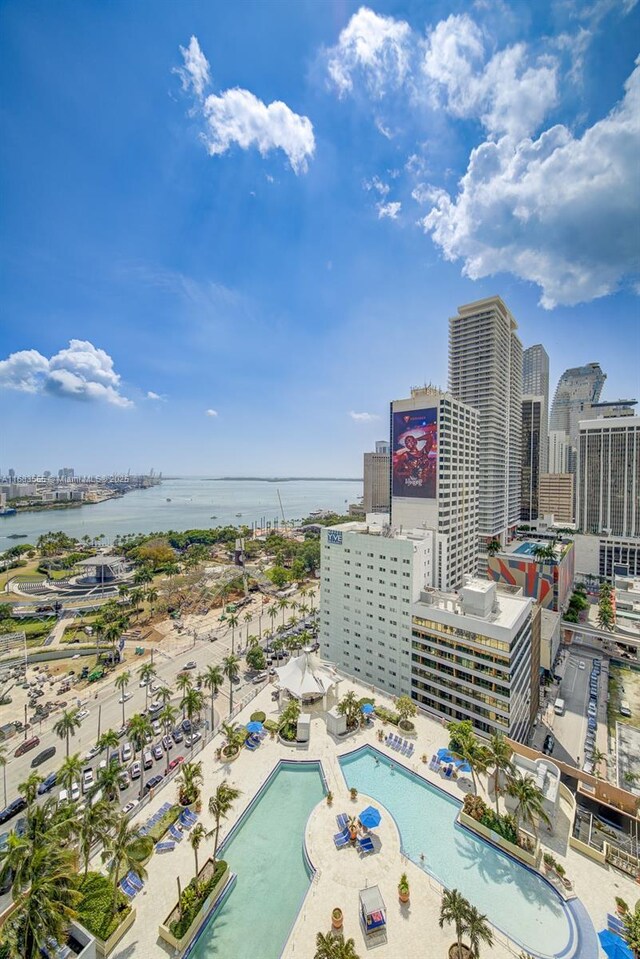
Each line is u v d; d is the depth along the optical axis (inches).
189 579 7170.3
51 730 3230.8
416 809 2074.3
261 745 2539.4
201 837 1786.4
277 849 1873.8
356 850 1819.6
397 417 4677.7
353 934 1476.4
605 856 1806.1
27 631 5295.3
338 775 2278.5
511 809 2031.3
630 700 3905.0
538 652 3545.8
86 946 1369.3
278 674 3093.0
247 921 1566.2
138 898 1638.8
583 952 1441.9
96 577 7618.1
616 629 4906.5
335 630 3890.3
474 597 2962.6
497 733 2571.4
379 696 3105.3
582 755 3110.2
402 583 3272.6
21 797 2518.5
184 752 2947.8
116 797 2155.5
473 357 6919.3
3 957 1231.5
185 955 1439.5
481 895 1648.6
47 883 1337.4
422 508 4478.3
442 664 3031.5
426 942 1459.2
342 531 3811.5
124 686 3870.6
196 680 3897.6
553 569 5187.0
